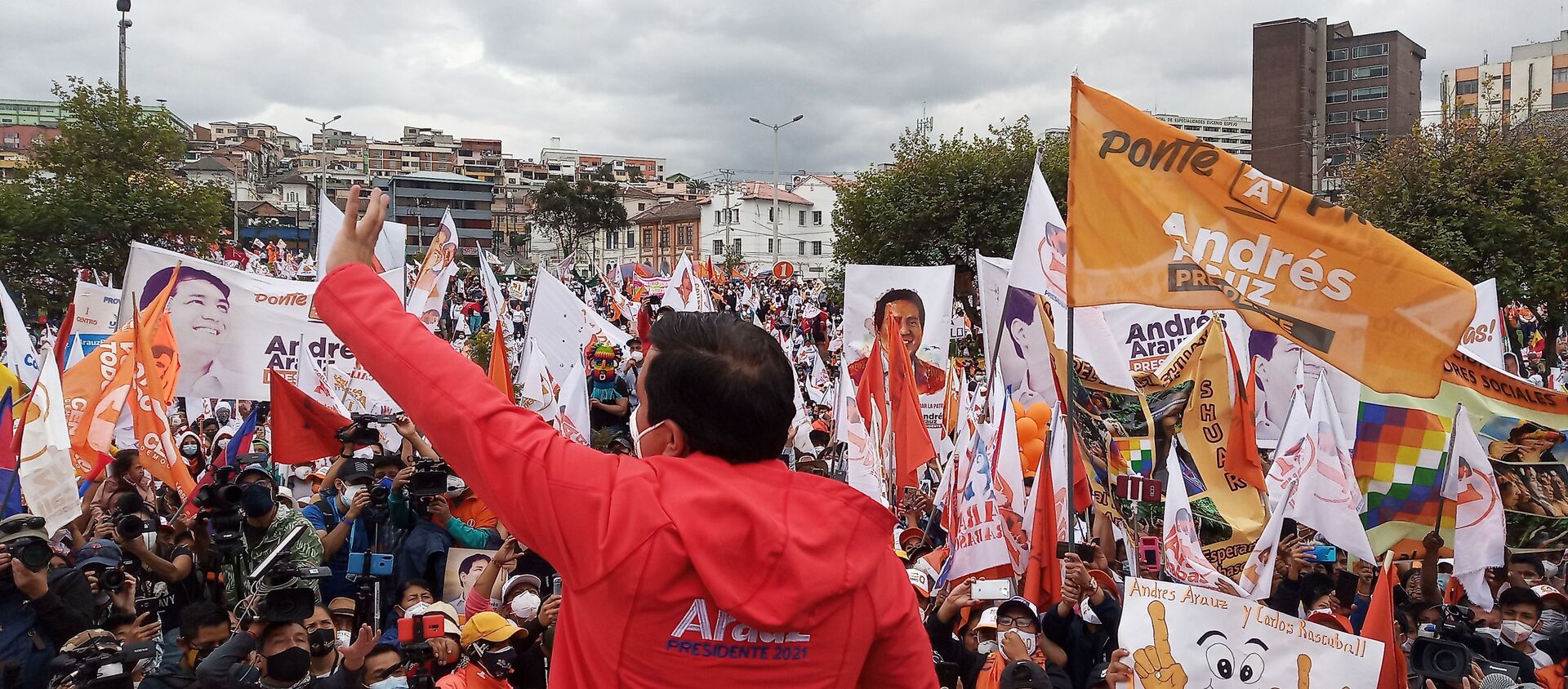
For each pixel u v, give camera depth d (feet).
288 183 400.47
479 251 70.85
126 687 17.97
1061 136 130.21
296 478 37.70
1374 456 29.22
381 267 58.13
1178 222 21.39
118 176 89.66
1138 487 25.40
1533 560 28.68
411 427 29.48
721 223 354.95
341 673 17.81
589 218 346.74
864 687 6.92
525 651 19.08
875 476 31.35
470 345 77.00
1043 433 35.68
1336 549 28.30
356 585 25.03
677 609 6.13
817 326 110.32
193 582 25.94
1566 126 102.78
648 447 7.11
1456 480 26.94
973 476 26.68
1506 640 25.25
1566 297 81.76
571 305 48.83
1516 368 49.75
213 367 39.75
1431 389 20.20
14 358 37.83
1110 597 23.29
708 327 6.92
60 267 87.71
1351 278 20.53
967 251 128.06
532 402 38.11
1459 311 19.89
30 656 20.65
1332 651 19.27
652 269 155.12
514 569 24.64
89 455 31.65
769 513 6.36
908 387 35.47
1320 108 247.70
